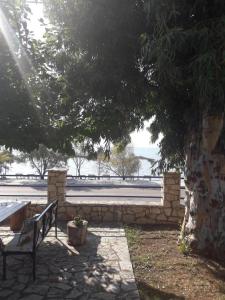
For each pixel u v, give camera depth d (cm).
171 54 522
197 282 541
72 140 723
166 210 911
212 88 505
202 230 657
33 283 523
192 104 661
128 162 3156
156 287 519
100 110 707
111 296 485
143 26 596
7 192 1878
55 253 654
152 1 523
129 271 572
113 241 738
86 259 624
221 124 632
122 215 918
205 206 657
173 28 516
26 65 609
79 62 643
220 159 651
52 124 681
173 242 743
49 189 922
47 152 3020
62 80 666
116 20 581
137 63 638
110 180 2647
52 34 657
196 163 668
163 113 734
